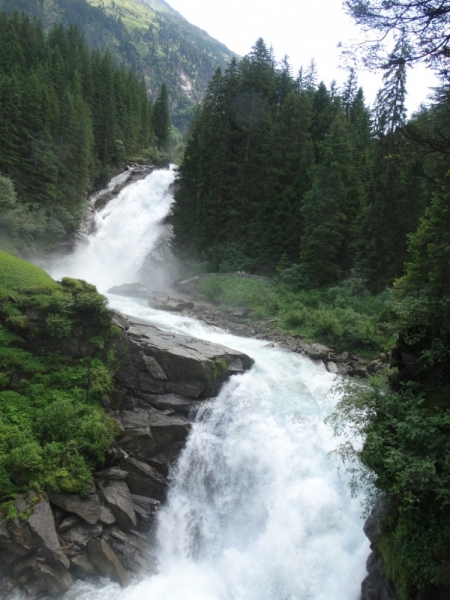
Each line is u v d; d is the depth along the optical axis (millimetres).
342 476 16188
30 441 15414
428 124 12438
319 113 53062
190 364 19281
